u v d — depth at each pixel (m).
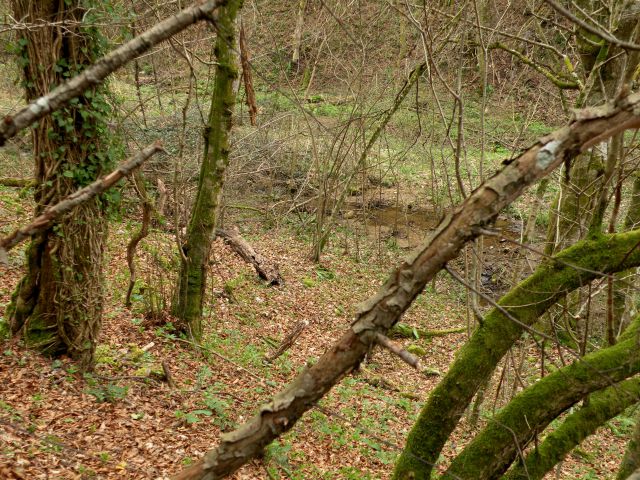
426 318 13.47
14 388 5.97
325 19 15.12
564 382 3.93
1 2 7.41
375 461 7.20
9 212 11.15
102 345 7.80
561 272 3.92
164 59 13.98
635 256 3.72
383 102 15.99
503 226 16.72
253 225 16.77
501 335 4.08
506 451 4.01
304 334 11.28
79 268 6.52
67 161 6.11
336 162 15.66
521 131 9.59
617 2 6.01
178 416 6.63
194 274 8.98
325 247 16.36
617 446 9.05
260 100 19.27
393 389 10.07
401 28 13.98
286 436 7.09
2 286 8.21
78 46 5.83
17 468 4.65
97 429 5.82
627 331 4.31
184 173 13.24
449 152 17.72
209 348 9.04
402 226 17.91
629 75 2.12
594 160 7.25
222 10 8.02
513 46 11.71
